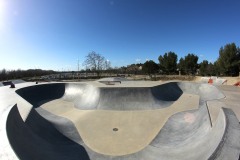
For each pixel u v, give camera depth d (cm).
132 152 923
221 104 1182
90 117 1462
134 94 1802
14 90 1800
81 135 1139
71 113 1612
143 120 1367
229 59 3659
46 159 702
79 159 847
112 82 2417
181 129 1136
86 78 4741
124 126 1268
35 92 2153
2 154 399
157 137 1078
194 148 754
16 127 711
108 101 1756
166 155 821
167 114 1490
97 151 940
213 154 507
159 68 5438
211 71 4259
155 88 1942
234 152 495
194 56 4900
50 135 1059
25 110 1102
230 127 592
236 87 2136
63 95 2281
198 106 1719
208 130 850
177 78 4169
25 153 572
